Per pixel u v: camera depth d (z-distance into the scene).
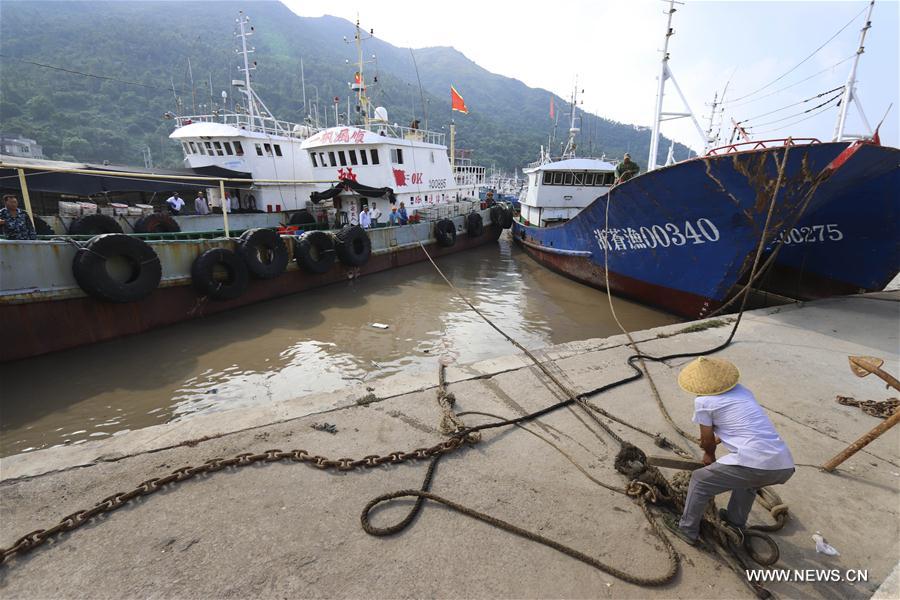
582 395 4.71
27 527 2.76
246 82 18.86
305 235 12.25
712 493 2.58
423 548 2.65
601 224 11.37
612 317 10.42
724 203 8.16
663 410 4.45
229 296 10.04
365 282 13.58
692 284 9.52
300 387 6.64
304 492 3.12
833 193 7.91
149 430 3.82
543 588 2.41
